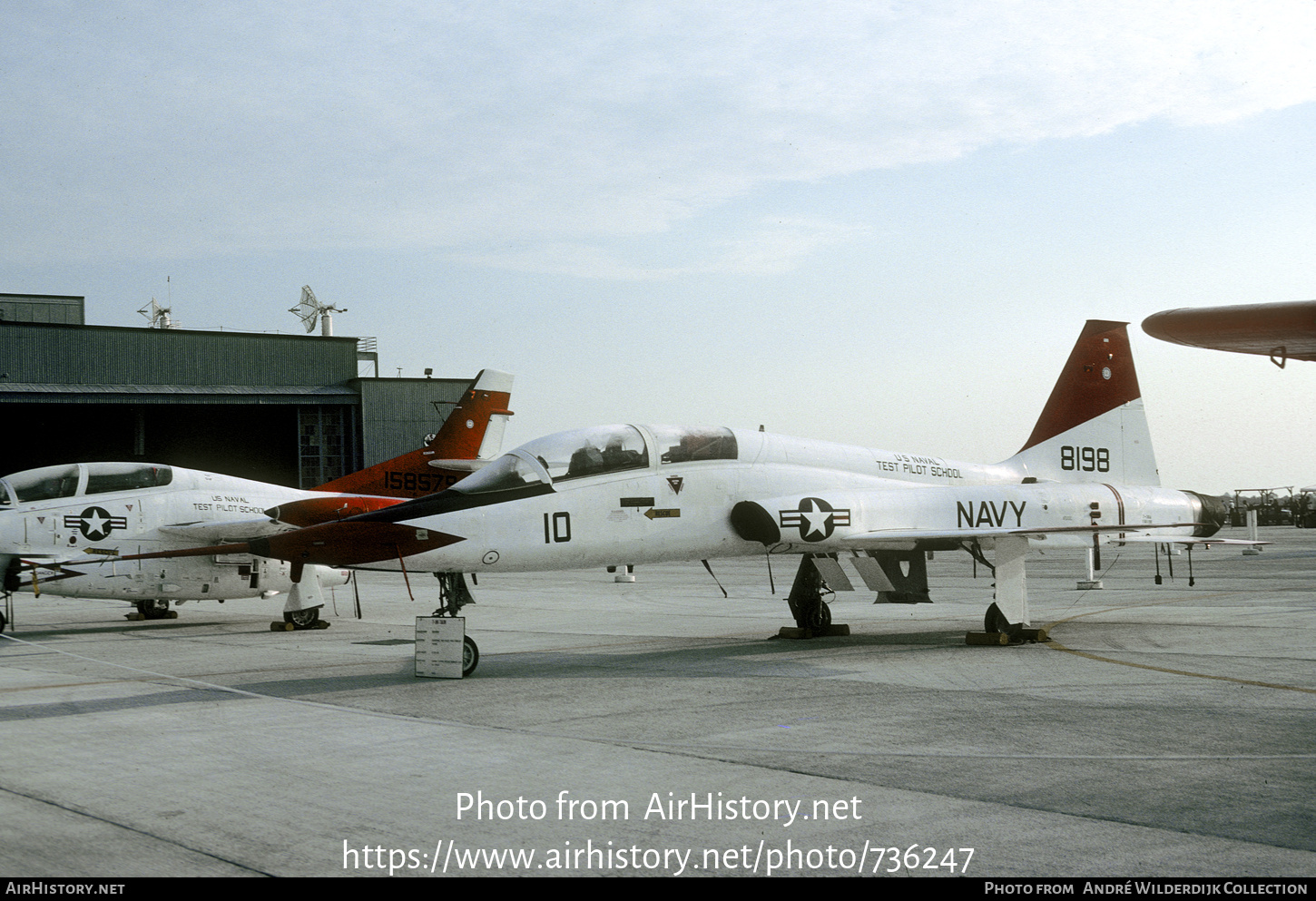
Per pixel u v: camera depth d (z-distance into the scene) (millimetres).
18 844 4922
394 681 10438
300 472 45562
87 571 15945
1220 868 4480
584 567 12055
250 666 11922
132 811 5484
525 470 11602
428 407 46719
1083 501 15195
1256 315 4613
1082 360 16312
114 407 45812
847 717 8047
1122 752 6727
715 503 12625
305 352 45500
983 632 13133
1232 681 9664
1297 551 42781
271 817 5367
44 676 11148
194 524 16469
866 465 14203
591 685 9914
